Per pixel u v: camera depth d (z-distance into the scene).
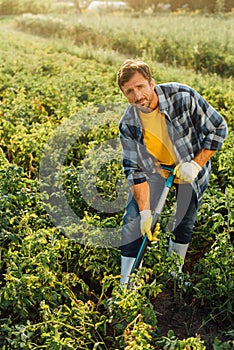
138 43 19.64
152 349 3.35
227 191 4.95
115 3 38.78
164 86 3.94
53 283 4.03
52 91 9.66
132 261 4.26
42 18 28.30
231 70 15.20
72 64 14.16
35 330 3.77
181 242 4.55
